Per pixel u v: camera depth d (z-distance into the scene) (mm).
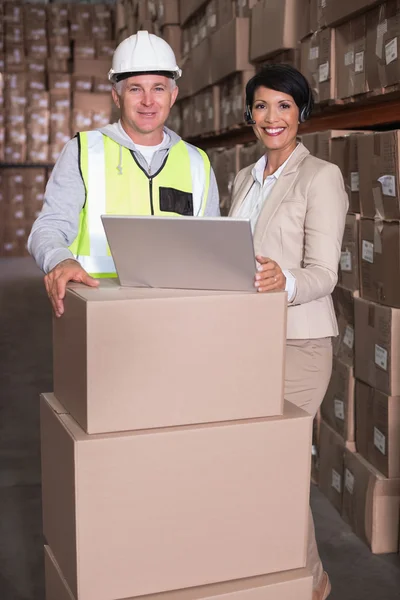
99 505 1479
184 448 1515
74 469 1452
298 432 1601
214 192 2240
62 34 10734
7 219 10961
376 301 2621
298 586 1646
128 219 1466
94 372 1452
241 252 1450
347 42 2799
